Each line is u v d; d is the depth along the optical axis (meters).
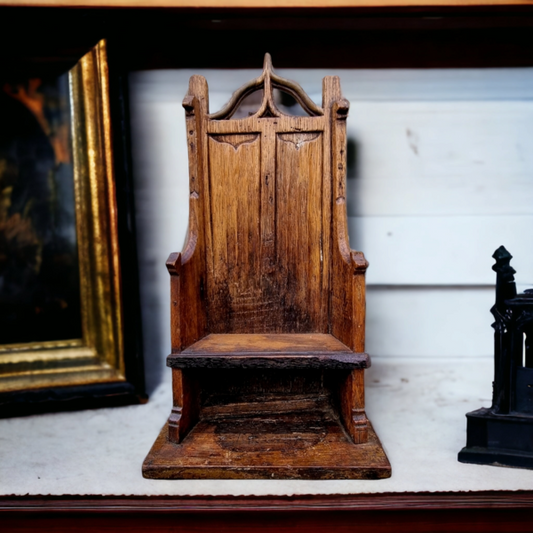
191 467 0.85
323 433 0.97
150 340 1.38
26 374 1.17
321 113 1.00
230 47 1.31
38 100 1.16
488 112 1.33
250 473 0.85
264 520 0.82
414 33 1.30
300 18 1.23
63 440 1.01
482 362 1.40
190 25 1.25
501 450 0.89
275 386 1.12
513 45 1.31
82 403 1.17
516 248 1.36
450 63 1.32
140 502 0.80
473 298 1.39
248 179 1.01
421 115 1.33
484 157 1.34
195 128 0.98
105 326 1.20
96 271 1.20
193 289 0.97
